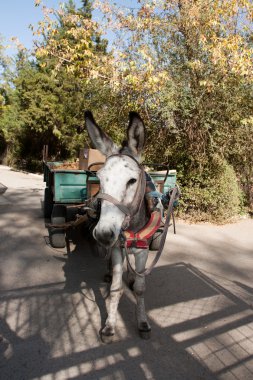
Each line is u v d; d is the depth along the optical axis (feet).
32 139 76.59
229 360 9.83
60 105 60.85
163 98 23.62
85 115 9.94
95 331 11.03
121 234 9.66
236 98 24.43
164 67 25.99
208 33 25.12
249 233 23.99
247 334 11.16
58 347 10.12
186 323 11.69
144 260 10.57
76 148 64.08
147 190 10.64
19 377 8.80
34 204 31.99
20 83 64.59
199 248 20.12
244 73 21.81
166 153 26.63
